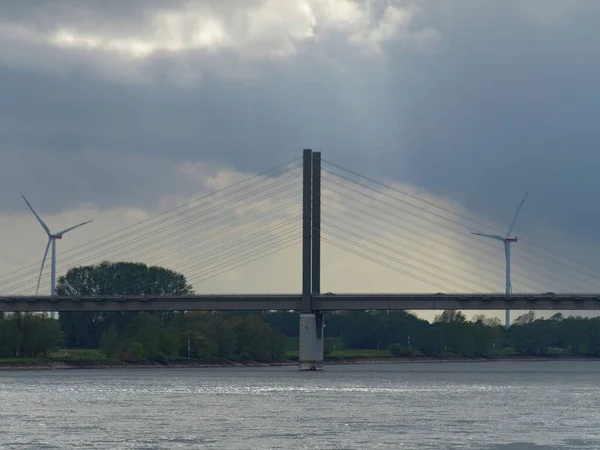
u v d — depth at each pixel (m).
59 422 146.50
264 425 142.12
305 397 197.00
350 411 164.50
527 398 198.38
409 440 126.62
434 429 138.50
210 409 167.75
